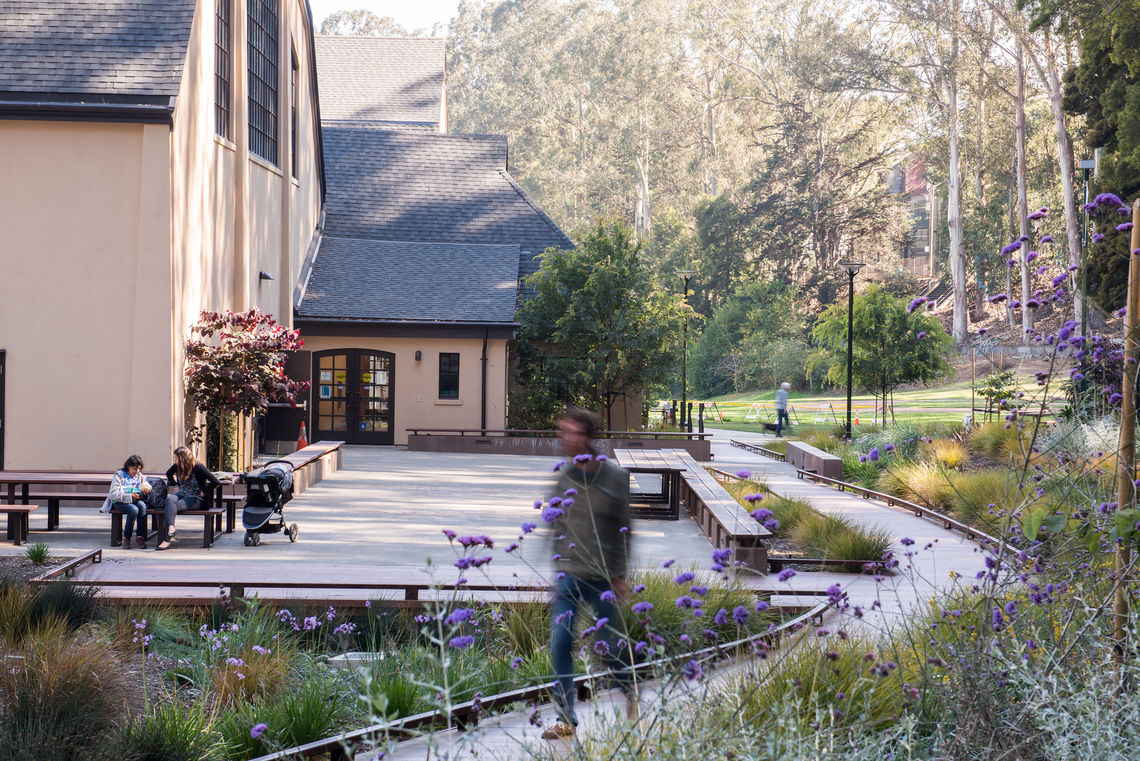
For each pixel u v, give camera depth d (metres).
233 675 5.66
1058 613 4.45
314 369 25.77
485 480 18.34
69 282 14.97
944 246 59.84
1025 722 3.69
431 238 30.52
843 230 60.88
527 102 75.88
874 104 59.78
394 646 6.29
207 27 16.70
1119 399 4.30
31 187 14.94
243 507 11.50
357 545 11.39
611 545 4.61
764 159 67.12
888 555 4.81
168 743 4.57
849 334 23.39
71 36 15.30
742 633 6.14
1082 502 4.74
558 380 26.06
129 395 14.99
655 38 68.62
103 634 6.40
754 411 44.81
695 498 13.96
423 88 38.78
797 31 59.56
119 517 11.01
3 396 14.94
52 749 4.28
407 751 4.58
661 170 70.19
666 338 26.28
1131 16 21.97
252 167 20.00
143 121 14.78
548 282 26.61
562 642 4.55
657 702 3.80
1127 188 22.09
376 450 24.80
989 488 12.50
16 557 9.80
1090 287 20.67
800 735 3.47
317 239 28.73
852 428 25.98
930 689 4.15
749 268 61.88
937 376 26.70
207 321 16.30
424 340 25.67
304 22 25.66
